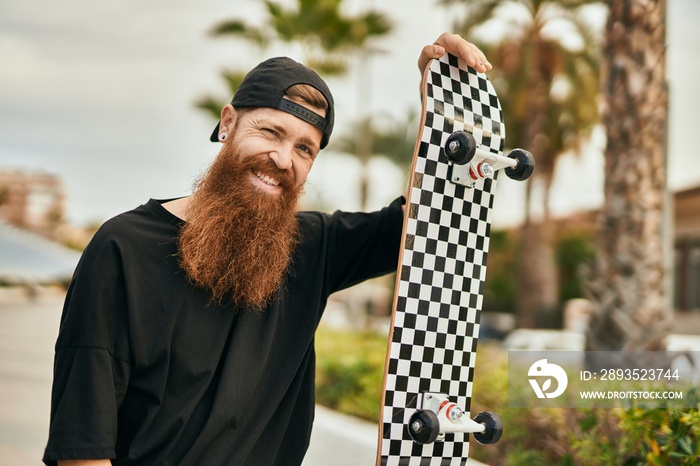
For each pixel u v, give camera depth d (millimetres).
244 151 1831
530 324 17953
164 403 1667
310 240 2057
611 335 5574
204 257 1725
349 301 18219
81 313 1618
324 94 1896
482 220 2197
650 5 5668
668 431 2602
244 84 1905
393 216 2160
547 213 18016
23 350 9828
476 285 2172
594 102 15445
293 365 1883
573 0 13734
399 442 1940
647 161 5656
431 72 2141
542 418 3693
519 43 14672
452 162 2109
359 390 6008
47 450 1553
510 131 16750
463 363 2115
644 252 5578
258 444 1828
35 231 30531
